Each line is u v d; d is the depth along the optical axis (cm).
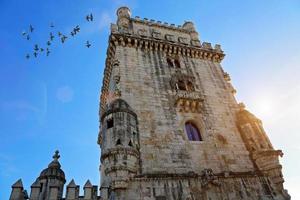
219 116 2756
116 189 1814
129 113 2308
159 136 2323
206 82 3142
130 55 3080
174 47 3403
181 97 2675
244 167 2334
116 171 1883
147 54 3198
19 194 1714
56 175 2453
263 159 2330
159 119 2475
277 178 2216
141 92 2670
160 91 2775
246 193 2092
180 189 1961
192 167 2183
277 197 2119
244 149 2505
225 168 2270
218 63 3562
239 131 2688
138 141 2200
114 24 3434
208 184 2050
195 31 4112
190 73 3184
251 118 2700
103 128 2266
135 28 3728
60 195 1866
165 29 3962
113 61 3062
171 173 2070
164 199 1867
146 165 2067
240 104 2981
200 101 2741
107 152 1984
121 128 2139
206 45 3750
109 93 3228
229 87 3222
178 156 2228
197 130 2608
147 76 2892
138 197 1825
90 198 1792
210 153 2355
